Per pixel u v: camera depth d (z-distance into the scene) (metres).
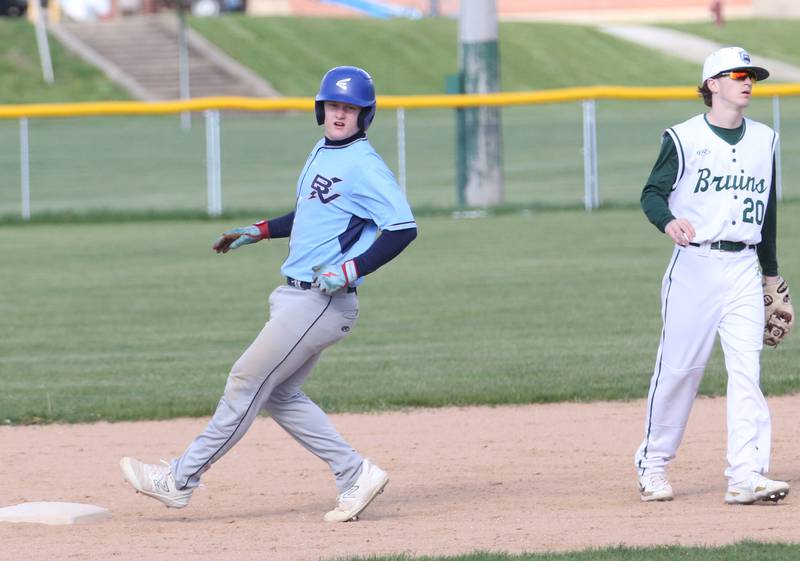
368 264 21.77
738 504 23.52
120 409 34.09
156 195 107.81
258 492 26.25
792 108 165.38
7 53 181.38
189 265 66.00
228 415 22.97
